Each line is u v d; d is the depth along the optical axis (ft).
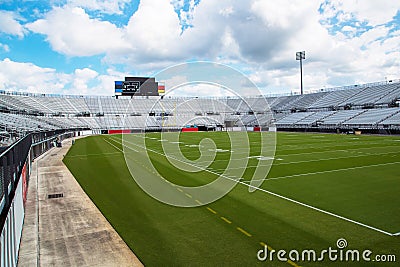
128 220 19.36
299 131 141.08
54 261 13.82
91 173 36.40
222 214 20.35
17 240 14.69
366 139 84.12
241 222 18.83
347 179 31.19
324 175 33.42
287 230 17.47
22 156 23.68
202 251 14.85
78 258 14.12
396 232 17.01
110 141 92.17
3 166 13.23
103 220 19.33
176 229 17.76
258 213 20.49
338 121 130.52
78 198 24.67
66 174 35.70
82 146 74.23
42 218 19.76
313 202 23.00
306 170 36.58
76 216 20.15
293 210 21.08
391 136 96.12
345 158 46.65
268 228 17.80
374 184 28.81
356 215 19.93
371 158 46.26
